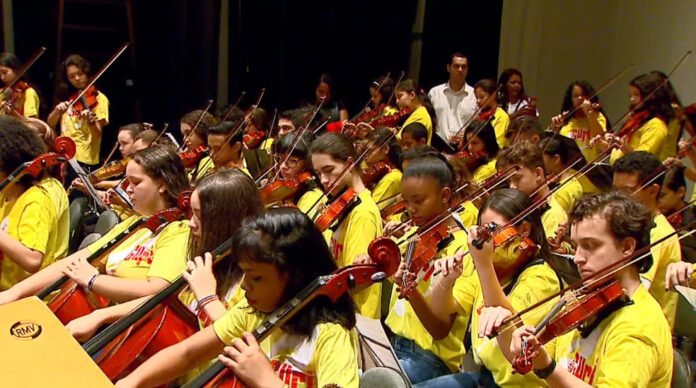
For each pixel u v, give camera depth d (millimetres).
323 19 8664
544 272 2250
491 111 6242
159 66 7918
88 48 7805
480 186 3465
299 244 1706
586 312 1770
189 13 7836
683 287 2822
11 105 5762
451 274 2393
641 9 6906
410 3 8805
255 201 2256
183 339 2027
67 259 2586
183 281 2090
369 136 4777
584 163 4078
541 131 4781
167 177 2604
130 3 7742
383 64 8875
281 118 6191
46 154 2867
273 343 1727
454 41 8320
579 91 5824
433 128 6777
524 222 2301
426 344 2604
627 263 1763
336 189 3207
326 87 7695
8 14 7371
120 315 2205
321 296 1714
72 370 1583
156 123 8023
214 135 4699
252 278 1722
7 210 2848
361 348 2096
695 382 2646
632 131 5105
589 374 1794
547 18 7762
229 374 1680
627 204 1803
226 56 8500
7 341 1683
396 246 1888
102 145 8000
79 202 3764
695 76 6066
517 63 8070
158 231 2521
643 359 1686
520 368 1652
